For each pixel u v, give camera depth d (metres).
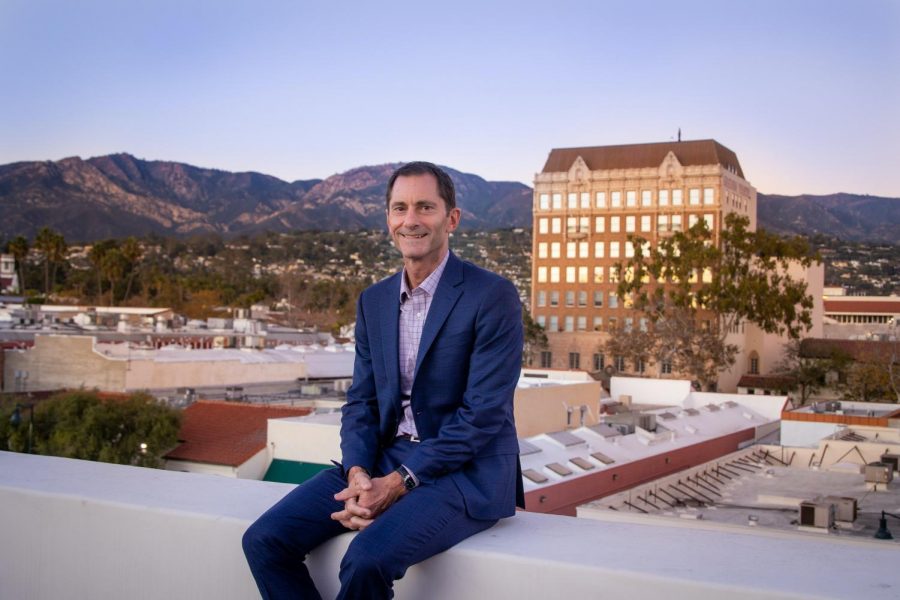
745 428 48.75
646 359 102.94
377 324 3.74
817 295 128.50
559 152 126.88
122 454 37.16
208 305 158.38
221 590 3.51
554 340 123.31
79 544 3.83
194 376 60.28
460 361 3.55
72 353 57.91
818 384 103.62
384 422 3.72
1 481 4.12
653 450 36.25
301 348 74.06
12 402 39.91
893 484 29.38
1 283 169.12
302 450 34.72
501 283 3.57
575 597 2.90
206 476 4.30
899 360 90.62
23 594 3.97
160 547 3.64
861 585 2.63
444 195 3.63
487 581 3.07
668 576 2.75
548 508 26.81
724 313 102.69
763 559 2.92
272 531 3.28
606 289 120.88
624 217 120.38
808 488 29.33
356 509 3.22
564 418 44.16
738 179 123.25
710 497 27.98
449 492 3.28
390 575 3.05
